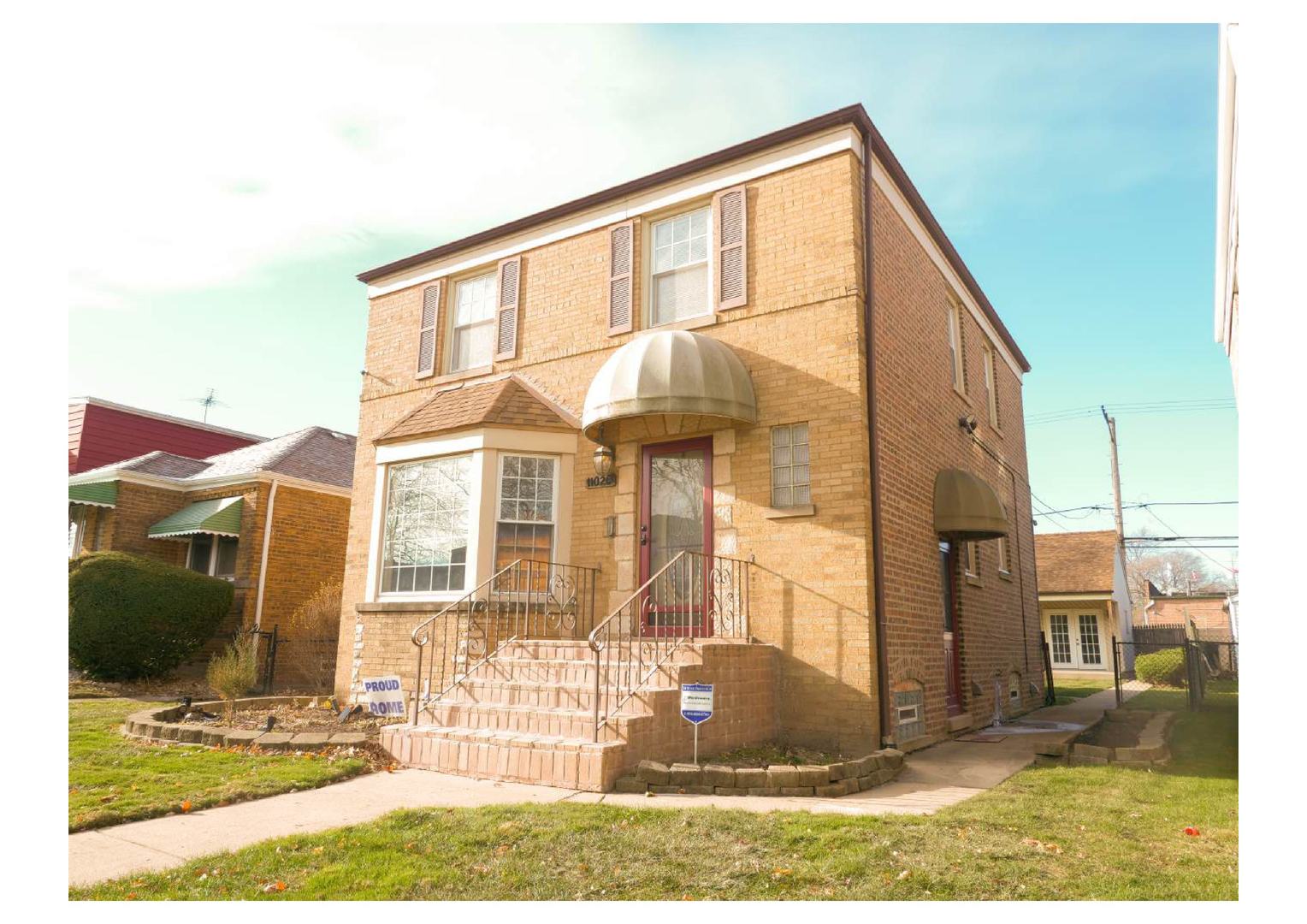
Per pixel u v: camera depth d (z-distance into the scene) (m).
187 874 4.54
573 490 11.23
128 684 14.80
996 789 7.08
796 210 10.23
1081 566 27.91
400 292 14.05
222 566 18.72
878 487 9.34
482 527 10.77
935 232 12.72
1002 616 14.48
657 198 11.45
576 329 11.86
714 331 10.52
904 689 9.58
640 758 7.17
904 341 11.04
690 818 5.61
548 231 12.48
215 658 12.52
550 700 8.23
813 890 4.40
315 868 4.66
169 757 7.62
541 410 11.41
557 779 6.94
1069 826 5.64
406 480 11.91
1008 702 13.95
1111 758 8.38
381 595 11.69
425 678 10.81
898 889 4.40
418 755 7.86
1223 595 37.16
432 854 4.89
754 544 9.66
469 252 13.32
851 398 9.38
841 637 8.94
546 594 10.73
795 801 6.51
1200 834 5.47
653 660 8.52
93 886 4.32
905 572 10.03
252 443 26.91
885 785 7.37
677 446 10.67
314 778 6.91
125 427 23.81
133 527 18.64
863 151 10.30
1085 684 22.47
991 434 15.35
